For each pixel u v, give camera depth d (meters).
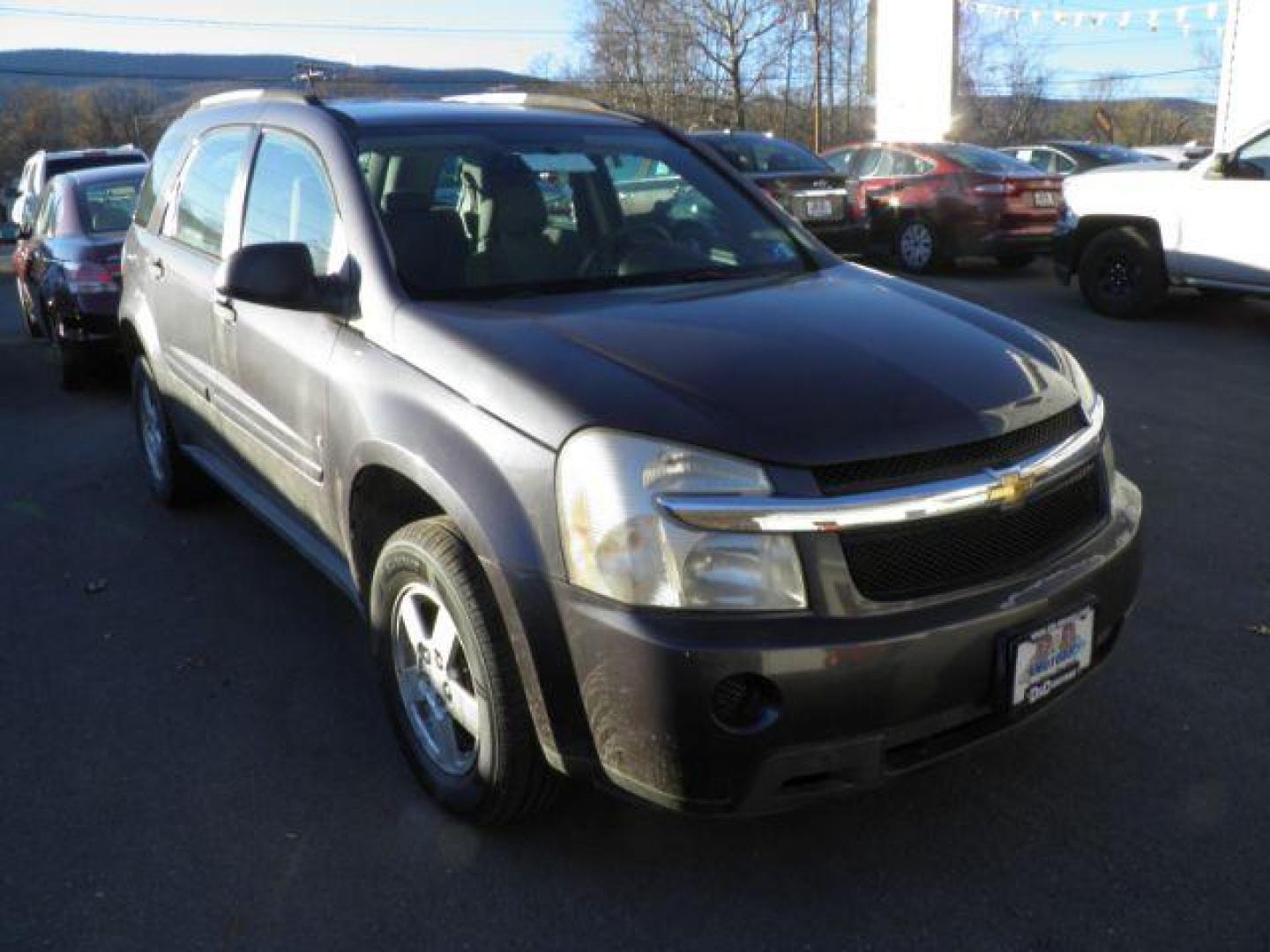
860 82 49.88
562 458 2.56
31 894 2.85
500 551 2.64
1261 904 2.70
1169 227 9.76
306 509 3.77
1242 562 4.71
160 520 5.52
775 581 2.44
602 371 2.71
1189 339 9.27
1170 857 2.88
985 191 13.07
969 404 2.71
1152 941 2.60
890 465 2.53
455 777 3.04
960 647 2.54
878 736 2.51
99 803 3.23
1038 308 11.06
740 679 2.43
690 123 53.06
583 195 3.83
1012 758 3.32
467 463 2.75
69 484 6.21
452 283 3.35
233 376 4.14
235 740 3.55
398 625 3.18
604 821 3.09
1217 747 3.35
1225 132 16.16
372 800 3.22
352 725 3.63
